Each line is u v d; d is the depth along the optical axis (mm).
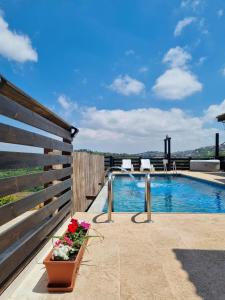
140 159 20484
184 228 4395
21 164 2670
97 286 2516
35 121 3141
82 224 3434
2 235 2174
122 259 3129
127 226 4520
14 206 2424
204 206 9141
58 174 4195
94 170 8578
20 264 2641
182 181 14836
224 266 2941
